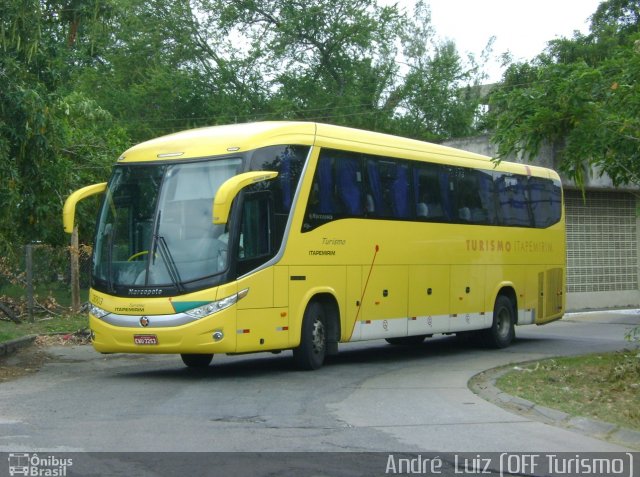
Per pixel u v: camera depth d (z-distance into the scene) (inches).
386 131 1658.5
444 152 660.7
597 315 1046.4
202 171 488.4
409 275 608.1
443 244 645.3
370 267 570.9
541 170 788.0
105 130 866.8
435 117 1760.6
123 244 494.3
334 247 539.8
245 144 486.6
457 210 665.0
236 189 455.2
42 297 836.0
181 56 1601.9
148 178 500.1
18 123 515.8
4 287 818.2
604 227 1136.8
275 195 499.8
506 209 727.7
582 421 371.2
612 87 476.7
